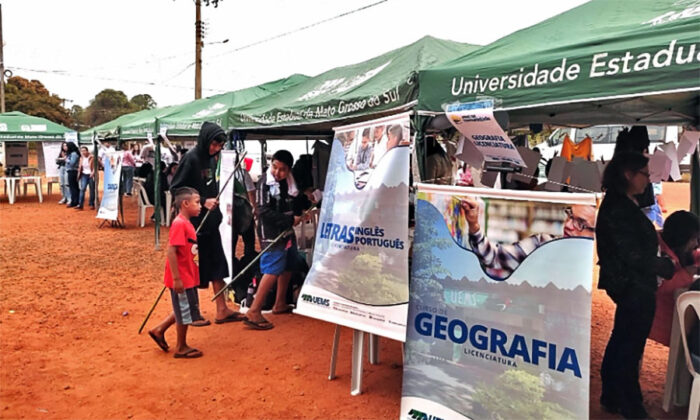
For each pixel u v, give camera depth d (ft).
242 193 20.56
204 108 35.32
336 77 22.02
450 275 10.32
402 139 11.34
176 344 16.65
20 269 27.27
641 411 11.82
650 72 9.23
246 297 20.77
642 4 11.85
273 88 36.45
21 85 210.18
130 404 12.70
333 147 13.29
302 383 13.89
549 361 8.97
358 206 12.17
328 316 12.57
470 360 10.00
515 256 9.40
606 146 47.67
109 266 28.50
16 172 68.95
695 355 10.62
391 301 11.40
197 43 81.00
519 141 26.00
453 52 17.66
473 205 9.96
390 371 14.73
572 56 10.37
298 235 21.56
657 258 11.35
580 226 8.65
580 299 8.63
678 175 16.15
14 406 12.41
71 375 14.33
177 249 15.23
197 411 12.39
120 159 40.78
